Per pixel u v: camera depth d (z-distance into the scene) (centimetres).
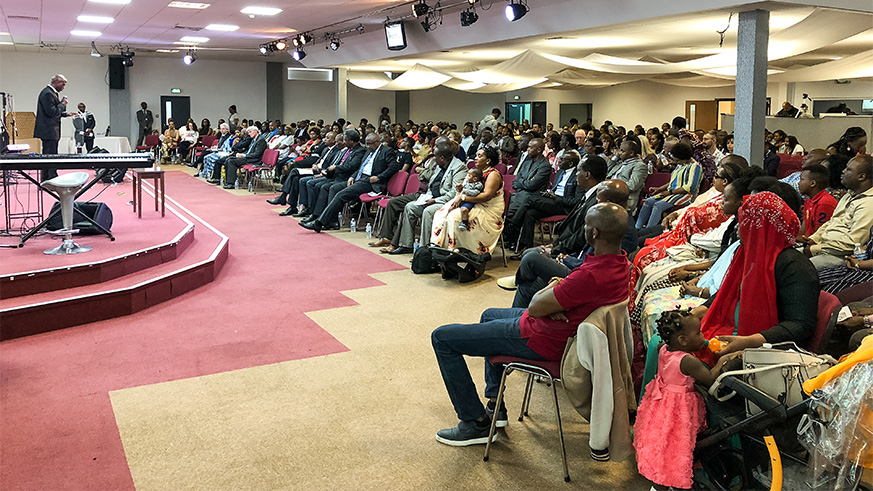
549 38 1036
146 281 486
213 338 421
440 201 646
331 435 295
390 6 1071
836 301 246
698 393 237
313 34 1459
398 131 1469
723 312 270
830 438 208
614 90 1892
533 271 361
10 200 781
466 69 1623
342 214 862
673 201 620
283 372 367
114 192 961
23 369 366
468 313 483
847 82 1468
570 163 655
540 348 264
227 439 290
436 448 284
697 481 244
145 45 1720
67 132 1972
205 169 1456
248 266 627
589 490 252
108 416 311
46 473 259
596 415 248
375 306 499
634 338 332
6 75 1892
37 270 455
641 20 797
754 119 702
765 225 252
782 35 810
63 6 1077
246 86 2184
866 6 702
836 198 436
